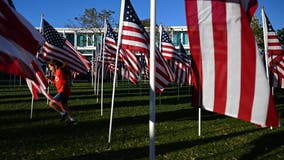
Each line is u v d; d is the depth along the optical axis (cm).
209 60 495
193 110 1554
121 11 842
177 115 1366
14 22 480
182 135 938
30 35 493
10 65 451
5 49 450
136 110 1495
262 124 478
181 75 1917
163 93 2697
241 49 486
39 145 795
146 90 3050
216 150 768
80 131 968
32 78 479
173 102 1939
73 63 1334
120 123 1122
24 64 471
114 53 1509
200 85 495
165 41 1772
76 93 2495
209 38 493
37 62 686
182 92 2861
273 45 1338
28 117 1206
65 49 1324
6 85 3550
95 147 783
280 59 1461
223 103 491
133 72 1534
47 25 1304
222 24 492
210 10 493
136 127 1053
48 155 712
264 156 720
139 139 877
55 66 1090
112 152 741
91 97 2150
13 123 1073
